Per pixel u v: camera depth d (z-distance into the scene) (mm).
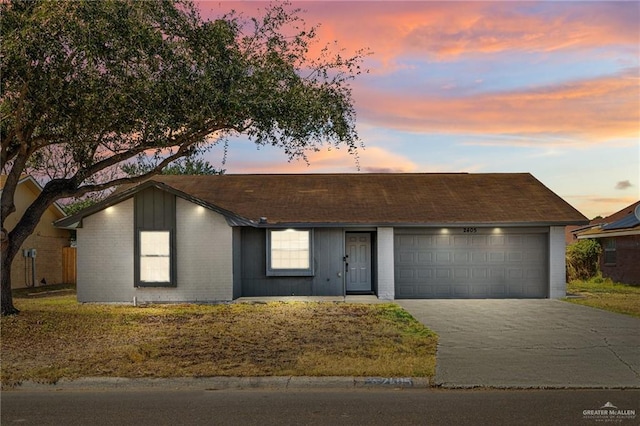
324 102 14805
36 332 12594
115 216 19031
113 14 12539
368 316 15305
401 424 6734
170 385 8719
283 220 19734
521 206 21031
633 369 9367
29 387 8680
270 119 14414
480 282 20234
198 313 15961
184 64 13508
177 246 18844
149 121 13578
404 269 20203
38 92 12906
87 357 10211
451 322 14289
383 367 9336
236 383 8688
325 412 7250
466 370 9305
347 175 24625
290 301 18672
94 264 19000
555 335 12359
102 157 16359
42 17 12055
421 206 21062
